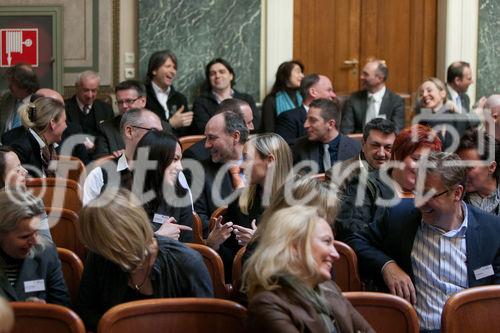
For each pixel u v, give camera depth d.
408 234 3.38
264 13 8.07
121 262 2.94
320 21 8.35
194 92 7.90
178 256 3.05
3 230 3.13
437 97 6.83
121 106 6.26
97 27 7.79
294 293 2.61
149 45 7.82
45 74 7.75
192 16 7.85
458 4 8.30
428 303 3.33
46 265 3.31
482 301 3.00
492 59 8.36
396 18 8.41
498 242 3.32
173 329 2.80
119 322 2.75
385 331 2.99
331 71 8.42
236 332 2.80
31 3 7.72
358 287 3.50
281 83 7.62
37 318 2.78
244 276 2.74
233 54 7.96
